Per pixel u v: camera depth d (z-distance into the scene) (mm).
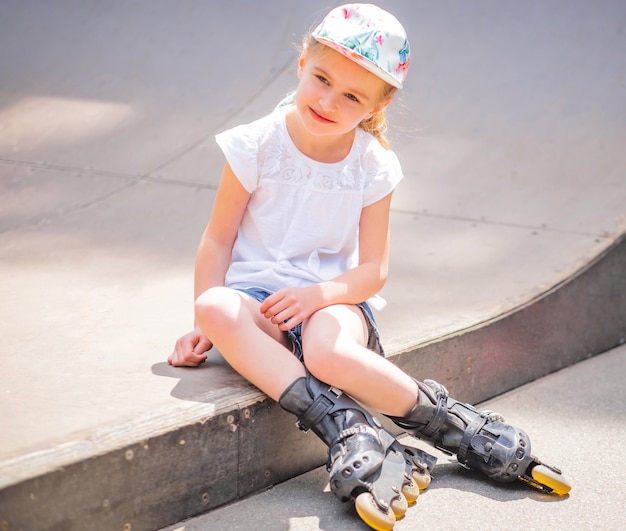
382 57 1448
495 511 1388
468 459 1479
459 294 1991
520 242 2305
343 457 1307
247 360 1396
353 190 1577
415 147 2928
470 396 1844
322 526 1306
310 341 1403
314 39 1485
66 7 4238
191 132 3209
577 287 2105
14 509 1100
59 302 1861
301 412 1371
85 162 3006
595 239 2277
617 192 2547
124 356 1549
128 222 2506
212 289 1462
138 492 1241
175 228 2461
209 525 1301
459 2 3842
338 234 1585
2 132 3256
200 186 2803
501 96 3193
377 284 1558
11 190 2764
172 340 1645
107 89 3570
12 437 1194
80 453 1172
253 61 3672
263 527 1299
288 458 1473
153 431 1256
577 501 1433
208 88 3518
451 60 3436
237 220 1571
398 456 1368
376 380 1403
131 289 1969
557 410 1828
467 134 2994
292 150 1565
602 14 3629
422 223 2453
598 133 2902
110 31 4004
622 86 3158
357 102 1474
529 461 1446
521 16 3689
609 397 1903
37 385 1394
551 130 2959
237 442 1375
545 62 3363
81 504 1173
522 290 2020
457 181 2719
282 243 1568
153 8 4152
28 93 3568
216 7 4098
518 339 1945
